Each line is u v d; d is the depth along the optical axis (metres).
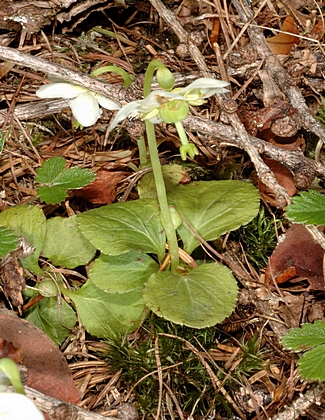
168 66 0.17
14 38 0.17
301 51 0.16
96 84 0.14
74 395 0.12
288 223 0.15
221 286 0.12
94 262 0.13
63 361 0.12
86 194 0.15
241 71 0.16
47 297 0.14
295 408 0.12
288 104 0.15
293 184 0.15
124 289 0.13
